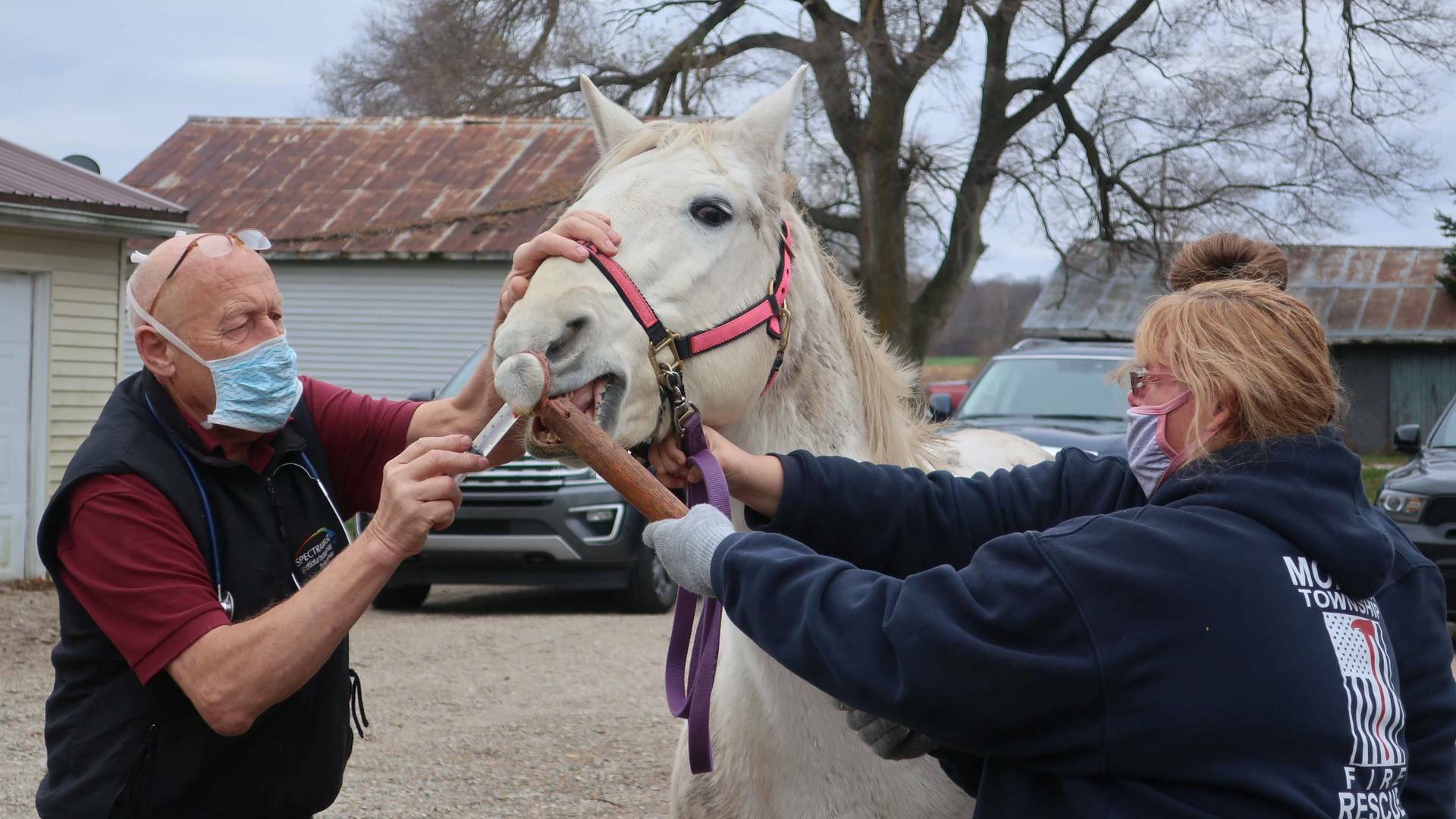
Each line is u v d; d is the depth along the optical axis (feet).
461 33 65.92
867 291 61.62
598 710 17.24
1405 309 87.20
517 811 12.80
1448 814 5.38
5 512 27.89
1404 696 5.28
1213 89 62.64
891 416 7.60
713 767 6.97
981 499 6.30
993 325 136.26
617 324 5.89
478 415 7.36
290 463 6.80
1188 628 4.63
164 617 5.85
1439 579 5.70
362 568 5.70
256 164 55.16
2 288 27.78
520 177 51.47
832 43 56.70
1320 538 4.76
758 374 6.54
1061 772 4.88
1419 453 26.35
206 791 6.32
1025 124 65.67
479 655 20.90
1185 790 4.68
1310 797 4.54
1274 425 4.89
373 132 57.06
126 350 46.01
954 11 57.21
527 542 23.25
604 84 63.00
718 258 6.32
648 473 5.54
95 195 28.89
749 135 6.77
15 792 12.98
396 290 47.44
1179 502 4.94
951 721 4.83
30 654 20.47
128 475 6.06
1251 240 7.52
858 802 6.58
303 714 6.56
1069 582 4.72
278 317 6.50
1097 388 26.14
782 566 5.14
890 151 61.21
